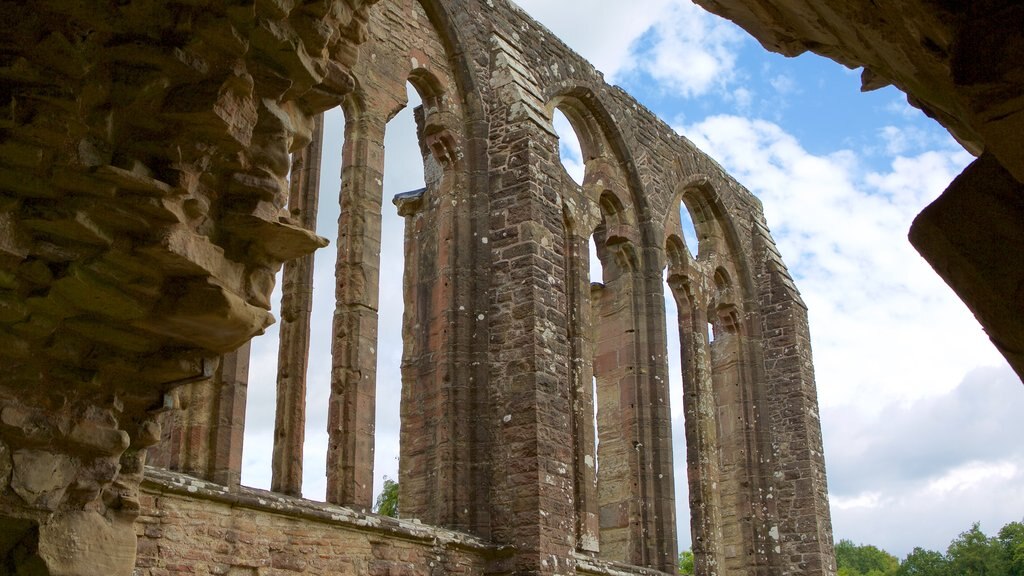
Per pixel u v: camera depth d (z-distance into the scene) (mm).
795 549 30109
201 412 14969
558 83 25219
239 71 7246
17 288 6973
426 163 22156
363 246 18484
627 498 25000
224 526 14102
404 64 20641
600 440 26031
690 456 27641
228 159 7539
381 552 16609
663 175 28969
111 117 6934
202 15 6973
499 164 21672
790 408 31406
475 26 22703
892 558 104125
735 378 31078
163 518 13273
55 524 7465
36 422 7312
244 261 7879
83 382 7551
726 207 32094
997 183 4855
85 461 7680
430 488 19859
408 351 21891
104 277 7094
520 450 19453
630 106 28203
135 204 6910
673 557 24375
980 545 86688
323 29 7863
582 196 25125
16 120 6520
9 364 7234
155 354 7824
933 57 5098
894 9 5059
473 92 22016
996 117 4430
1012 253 4816
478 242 21094
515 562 18734
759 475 29953
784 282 32562
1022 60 4297
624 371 26078
